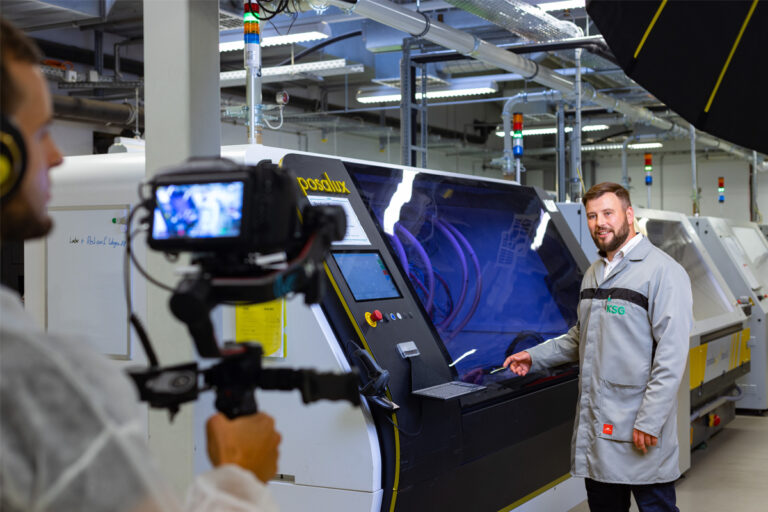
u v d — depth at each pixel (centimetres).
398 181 305
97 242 262
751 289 614
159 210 93
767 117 186
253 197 89
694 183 893
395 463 219
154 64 184
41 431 63
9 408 63
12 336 65
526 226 378
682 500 403
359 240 253
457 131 1367
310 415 225
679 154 1581
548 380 318
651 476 252
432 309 284
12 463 63
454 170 1394
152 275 189
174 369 94
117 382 71
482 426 262
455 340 284
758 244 734
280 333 229
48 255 270
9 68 73
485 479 266
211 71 188
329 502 223
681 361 249
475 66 852
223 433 94
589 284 272
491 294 326
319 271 97
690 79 185
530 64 635
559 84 686
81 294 264
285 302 229
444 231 318
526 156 1514
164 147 184
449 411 243
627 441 254
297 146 1053
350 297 230
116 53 777
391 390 223
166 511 69
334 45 905
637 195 1617
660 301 253
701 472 459
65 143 733
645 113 912
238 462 93
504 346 306
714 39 183
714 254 621
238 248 90
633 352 256
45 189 79
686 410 429
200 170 93
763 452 505
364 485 217
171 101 183
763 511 383
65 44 746
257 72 325
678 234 546
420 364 237
